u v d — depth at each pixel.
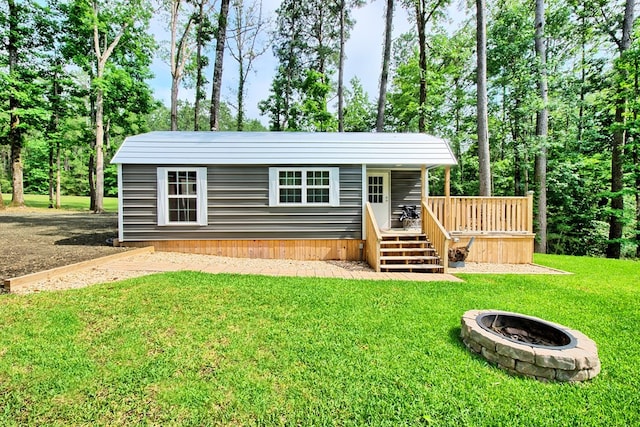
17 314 3.73
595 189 15.17
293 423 2.11
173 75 17.77
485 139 10.53
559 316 4.21
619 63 12.70
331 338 3.35
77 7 16.94
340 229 8.64
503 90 14.79
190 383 2.52
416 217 10.28
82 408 2.21
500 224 8.62
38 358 2.82
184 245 8.37
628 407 2.34
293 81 21.80
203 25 17.06
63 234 9.90
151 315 3.83
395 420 2.14
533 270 7.61
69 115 19.72
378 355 3.02
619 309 4.52
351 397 2.38
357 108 24.70
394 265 7.28
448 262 7.89
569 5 14.75
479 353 3.06
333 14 18.91
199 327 3.55
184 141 8.58
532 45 13.62
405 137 9.35
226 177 8.40
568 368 2.64
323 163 8.45
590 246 15.60
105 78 18.08
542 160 12.98
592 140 15.04
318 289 5.16
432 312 4.20
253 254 8.52
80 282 5.16
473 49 17.12
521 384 2.61
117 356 2.90
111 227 11.71
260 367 2.77
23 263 5.93
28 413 2.15
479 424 2.13
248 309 4.13
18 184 18.78
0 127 17.36
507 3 14.91
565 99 13.88
